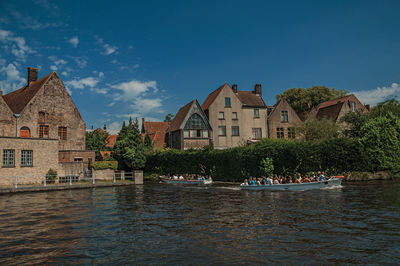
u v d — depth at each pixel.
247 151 34.22
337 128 41.25
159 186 33.62
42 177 31.86
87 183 32.69
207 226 12.87
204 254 9.28
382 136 31.72
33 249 9.90
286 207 17.20
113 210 17.12
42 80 41.50
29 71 44.34
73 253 9.48
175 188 30.78
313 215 14.70
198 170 40.34
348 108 50.50
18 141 30.42
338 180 26.42
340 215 14.53
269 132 48.62
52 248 9.99
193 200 21.14
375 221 13.17
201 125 46.75
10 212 16.53
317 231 11.70
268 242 10.40
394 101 41.88
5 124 35.72
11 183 29.77
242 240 10.68
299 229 12.05
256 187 26.91
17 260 8.87
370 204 17.38
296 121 49.66
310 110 61.88
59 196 24.06
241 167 34.97
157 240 10.81
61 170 33.69
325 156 30.91
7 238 11.19
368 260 8.66
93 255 9.29
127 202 20.41
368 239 10.56
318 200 19.45
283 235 11.23
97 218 14.81
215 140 46.75
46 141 32.41
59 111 40.88
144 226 13.01
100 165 38.38
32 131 38.06
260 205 18.19
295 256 9.02
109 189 30.19
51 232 12.05
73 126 42.22
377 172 32.12
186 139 45.62
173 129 49.16
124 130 46.94
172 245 10.22
